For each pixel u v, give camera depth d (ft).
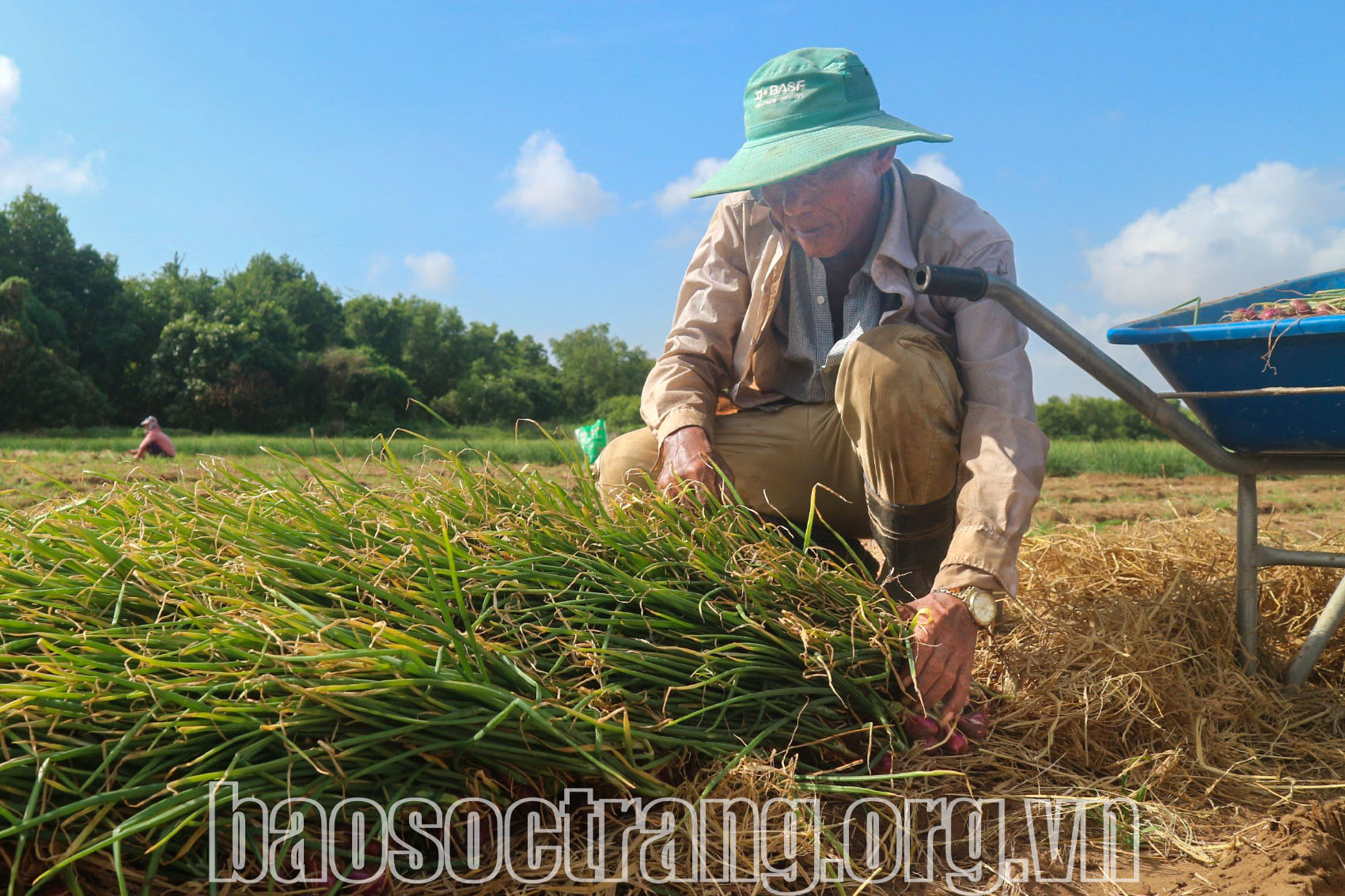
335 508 5.68
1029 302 5.67
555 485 6.00
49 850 3.59
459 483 6.30
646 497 6.18
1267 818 5.01
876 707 5.11
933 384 5.89
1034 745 5.56
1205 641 6.94
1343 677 7.22
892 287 6.52
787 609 5.38
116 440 97.66
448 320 233.96
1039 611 7.27
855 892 4.22
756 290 7.37
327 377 171.73
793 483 7.45
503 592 5.02
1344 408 6.16
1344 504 20.81
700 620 5.22
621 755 4.35
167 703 3.97
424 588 4.85
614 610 5.12
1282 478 32.45
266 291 203.21
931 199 6.75
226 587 4.66
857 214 6.44
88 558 4.93
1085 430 126.41
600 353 290.35
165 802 3.58
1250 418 6.59
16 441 87.56
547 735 4.26
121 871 3.32
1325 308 7.26
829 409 7.29
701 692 4.87
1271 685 6.84
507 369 250.57
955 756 5.31
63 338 153.99
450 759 4.27
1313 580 7.90
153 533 5.32
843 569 5.87
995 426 5.87
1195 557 8.26
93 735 3.87
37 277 160.97
